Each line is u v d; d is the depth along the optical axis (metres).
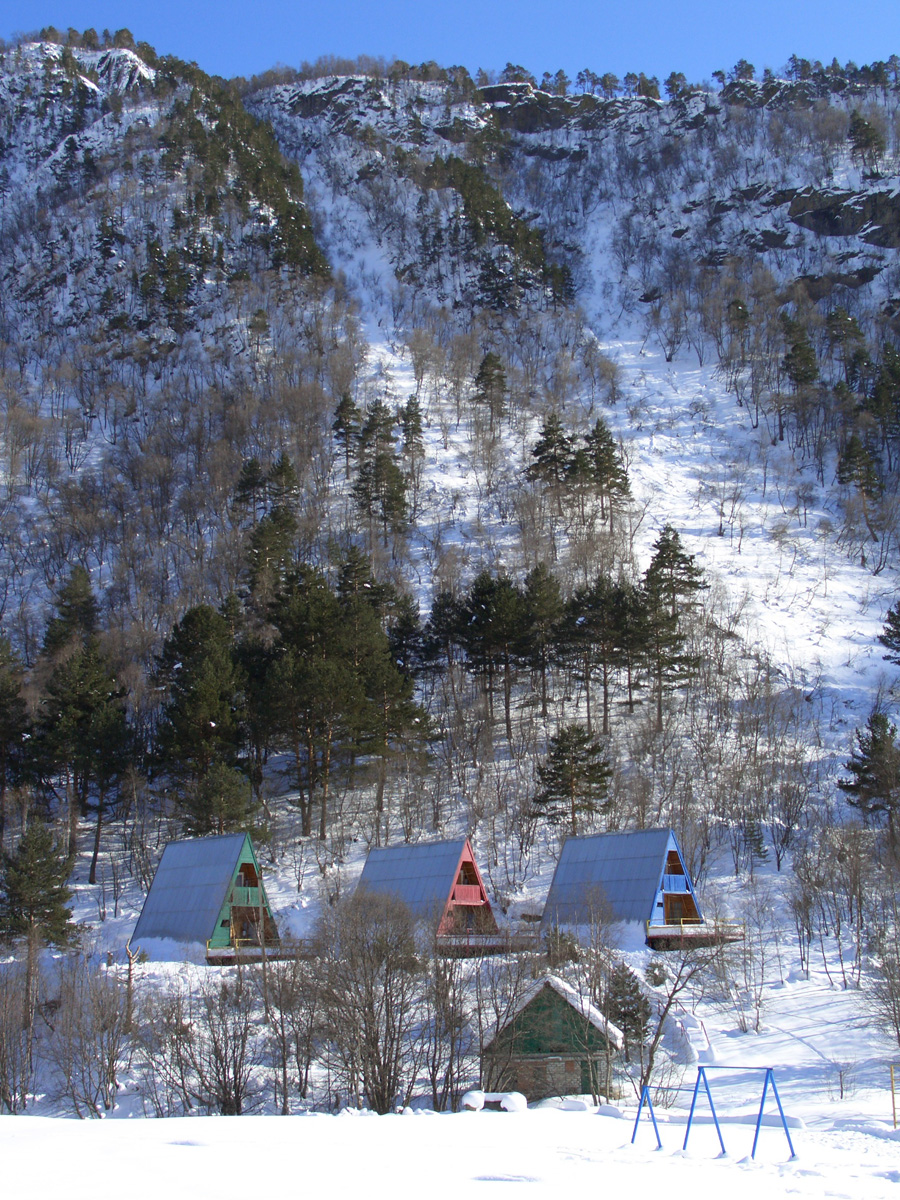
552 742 74.50
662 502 137.75
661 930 51.91
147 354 193.25
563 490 128.75
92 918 59.62
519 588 95.44
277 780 80.00
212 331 199.38
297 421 155.12
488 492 136.25
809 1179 18.47
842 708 89.69
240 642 83.00
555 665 90.69
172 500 138.25
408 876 55.88
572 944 46.00
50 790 72.12
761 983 48.09
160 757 69.56
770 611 108.62
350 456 142.25
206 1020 39.28
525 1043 36.47
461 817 73.25
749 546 125.75
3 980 41.97
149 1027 39.69
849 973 48.66
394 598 93.69
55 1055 37.12
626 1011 39.97
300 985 39.34
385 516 121.00
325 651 76.25
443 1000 37.19
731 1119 30.50
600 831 68.75
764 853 65.75
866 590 116.81
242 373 184.38
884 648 102.50
